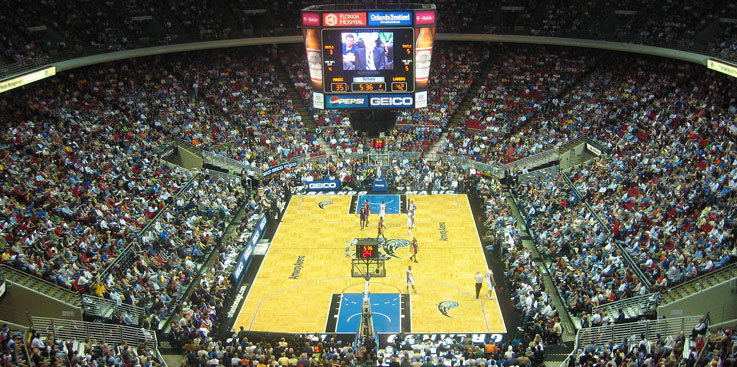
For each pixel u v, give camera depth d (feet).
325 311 103.35
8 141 126.82
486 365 83.46
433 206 145.48
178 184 137.80
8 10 152.25
